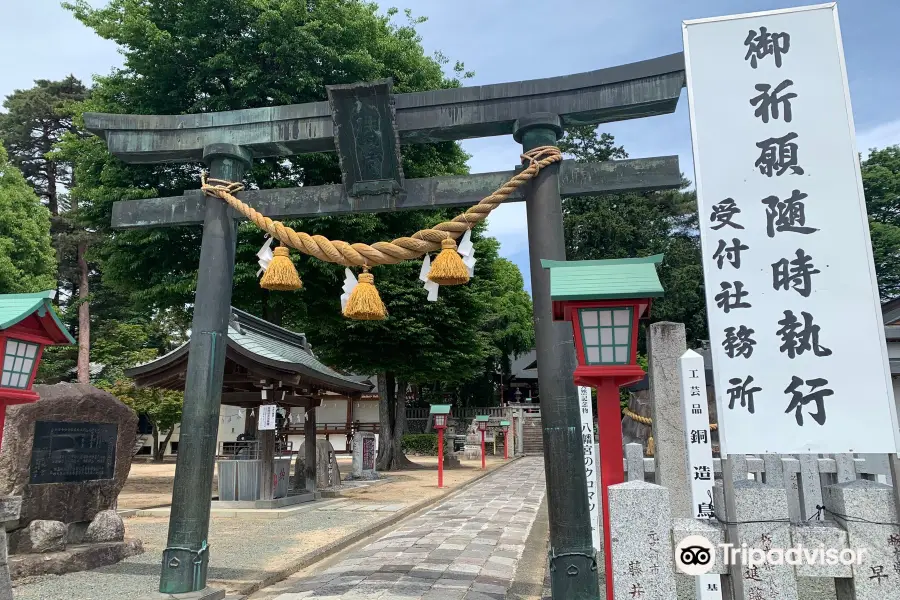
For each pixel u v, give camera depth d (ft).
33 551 22.08
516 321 129.18
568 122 18.80
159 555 25.50
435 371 78.13
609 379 13.38
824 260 12.79
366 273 17.67
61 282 104.17
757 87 13.74
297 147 20.47
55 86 98.84
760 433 12.22
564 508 15.89
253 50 52.47
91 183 53.93
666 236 99.71
